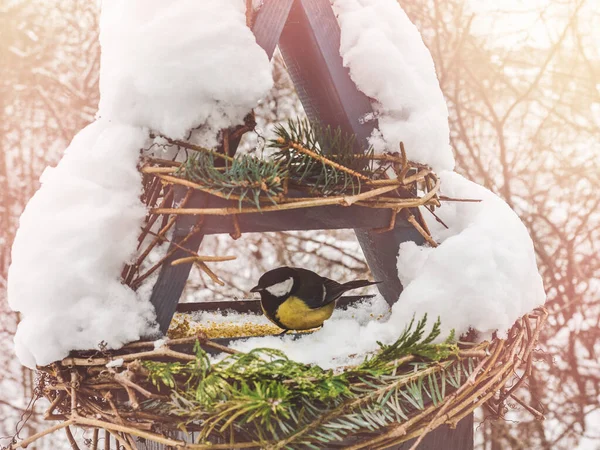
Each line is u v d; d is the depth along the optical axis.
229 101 1.03
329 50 1.08
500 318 1.04
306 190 1.04
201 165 1.01
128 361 0.99
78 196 1.03
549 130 2.22
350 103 1.08
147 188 1.07
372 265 1.19
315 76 1.10
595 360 2.08
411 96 1.09
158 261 1.03
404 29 1.12
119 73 1.03
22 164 2.19
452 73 2.21
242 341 1.08
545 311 1.14
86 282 1.01
